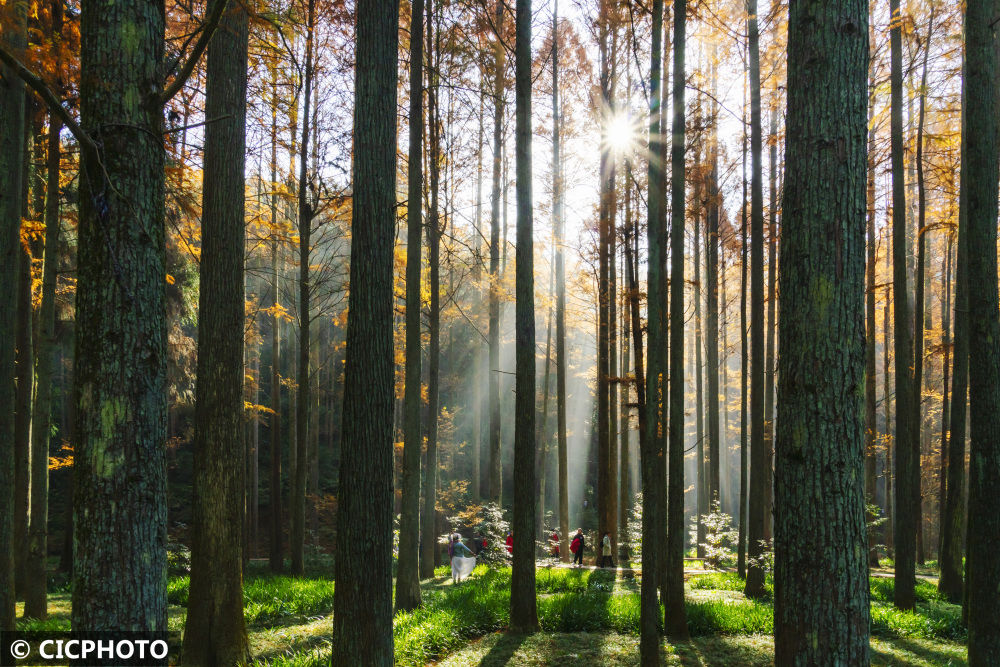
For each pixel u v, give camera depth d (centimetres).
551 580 1437
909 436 1209
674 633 948
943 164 1655
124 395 359
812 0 374
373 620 548
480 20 1588
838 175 365
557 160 1995
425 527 1614
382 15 598
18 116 726
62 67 760
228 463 741
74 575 354
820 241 364
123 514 352
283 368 2955
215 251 756
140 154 373
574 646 886
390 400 580
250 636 894
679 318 959
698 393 2275
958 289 1311
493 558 1712
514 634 945
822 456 352
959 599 1365
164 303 386
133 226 367
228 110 771
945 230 1700
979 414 609
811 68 373
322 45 1427
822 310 360
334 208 1505
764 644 912
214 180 762
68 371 2861
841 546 346
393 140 601
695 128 1118
